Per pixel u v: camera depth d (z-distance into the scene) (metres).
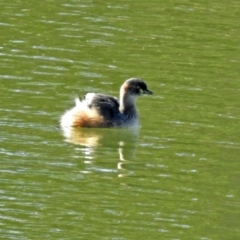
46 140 17.00
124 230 13.54
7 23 23.66
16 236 13.13
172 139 17.39
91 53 21.88
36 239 13.05
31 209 14.05
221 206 14.53
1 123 17.48
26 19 24.12
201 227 13.75
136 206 14.41
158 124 18.14
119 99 18.91
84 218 13.86
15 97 18.81
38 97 18.94
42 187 14.88
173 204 14.55
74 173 15.55
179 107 18.97
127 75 20.61
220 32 24.28
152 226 13.70
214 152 16.80
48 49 21.91
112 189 14.99
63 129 17.62
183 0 27.08
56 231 13.37
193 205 14.55
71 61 21.19
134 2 26.47
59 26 23.72
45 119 17.89
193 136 17.55
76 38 22.88
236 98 19.56
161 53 22.30
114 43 22.73
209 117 18.52
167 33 23.86
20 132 17.19
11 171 15.43
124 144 17.25
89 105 18.28
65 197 14.56
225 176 15.73
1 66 20.50
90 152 16.69
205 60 21.98
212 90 20.00
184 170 15.95
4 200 14.30
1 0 25.64
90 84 19.88
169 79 20.55
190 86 20.19
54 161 16.05
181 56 22.16
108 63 21.30
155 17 25.16
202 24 24.86
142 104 19.09
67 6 25.53
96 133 17.86
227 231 13.68
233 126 18.06
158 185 15.28
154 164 16.22
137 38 23.25
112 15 25.02
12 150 16.33
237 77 20.89
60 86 19.62
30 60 21.03
